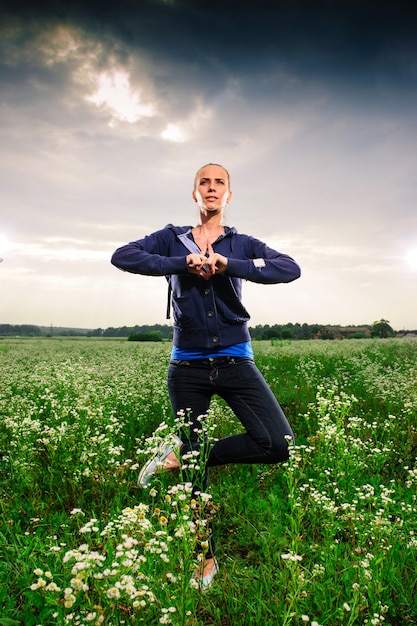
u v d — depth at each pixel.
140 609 1.99
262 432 2.90
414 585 2.63
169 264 2.91
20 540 3.03
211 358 3.03
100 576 1.81
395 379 9.09
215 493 3.72
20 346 27.44
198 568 2.49
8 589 2.53
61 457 4.11
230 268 2.94
